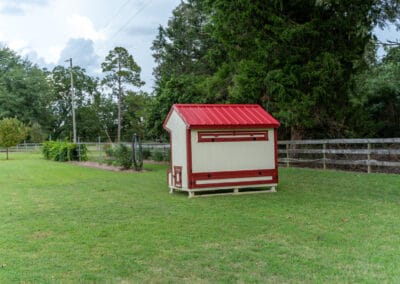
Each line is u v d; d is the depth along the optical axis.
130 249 5.45
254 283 4.11
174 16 31.45
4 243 5.92
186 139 10.08
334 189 10.45
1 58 61.97
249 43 16.31
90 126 62.56
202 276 4.36
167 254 5.18
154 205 8.97
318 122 16.22
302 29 14.92
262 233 6.12
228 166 10.35
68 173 18.02
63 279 4.39
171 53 31.22
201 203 9.09
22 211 8.58
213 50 20.64
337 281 4.08
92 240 6.00
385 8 13.20
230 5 16.06
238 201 9.20
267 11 15.52
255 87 15.81
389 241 5.47
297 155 16.92
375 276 4.17
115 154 21.89
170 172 11.07
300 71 15.16
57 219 7.65
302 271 4.41
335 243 5.45
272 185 10.63
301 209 7.93
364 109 18.89
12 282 4.32
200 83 20.72
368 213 7.36
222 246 5.48
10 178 15.98
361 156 16.89
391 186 10.36
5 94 55.56
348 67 15.52
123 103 58.28
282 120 15.91
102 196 10.59
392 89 18.84
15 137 31.62
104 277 4.42
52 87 64.50
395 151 12.55
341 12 14.59
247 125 10.35
